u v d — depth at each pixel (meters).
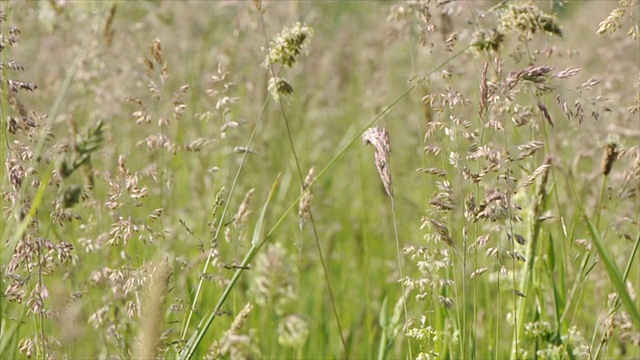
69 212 4.87
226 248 7.11
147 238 5.28
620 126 6.75
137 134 7.62
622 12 4.85
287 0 9.45
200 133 8.17
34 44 8.25
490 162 5.16
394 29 6.83
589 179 6.73
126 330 5.43
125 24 8.34
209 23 9.57
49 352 4.80
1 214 4.89
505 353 6.40
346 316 7.27
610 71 7.20
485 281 6.54
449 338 5.42
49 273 4.80
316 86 10.60
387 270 8.13
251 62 8.89
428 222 4.89
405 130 9.76
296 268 6.73
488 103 4.77
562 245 6.30
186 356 4.64
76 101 7.63
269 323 6.48
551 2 5.94
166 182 5.90
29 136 5.01
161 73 5.57
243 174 8.31
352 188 9.71
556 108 8.06
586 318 6.49
